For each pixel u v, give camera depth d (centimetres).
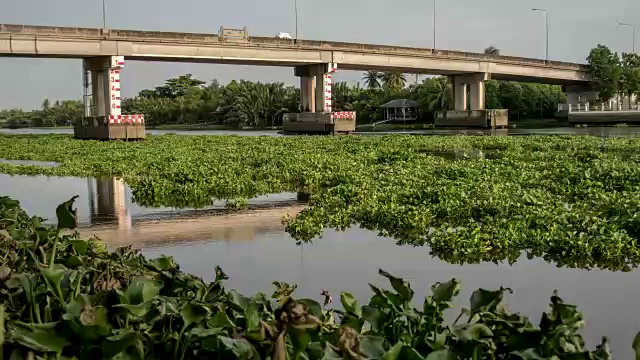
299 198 1786
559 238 1065
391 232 1234
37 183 2330
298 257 1048
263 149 3600
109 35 5016
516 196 1472
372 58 6438
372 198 1528
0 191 2114
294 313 293
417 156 2825
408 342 325
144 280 404
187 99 11969
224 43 5500
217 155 3116
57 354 329
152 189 1906
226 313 381
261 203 1700
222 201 1748
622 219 1173
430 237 1154
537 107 9619
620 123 7106
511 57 7356
